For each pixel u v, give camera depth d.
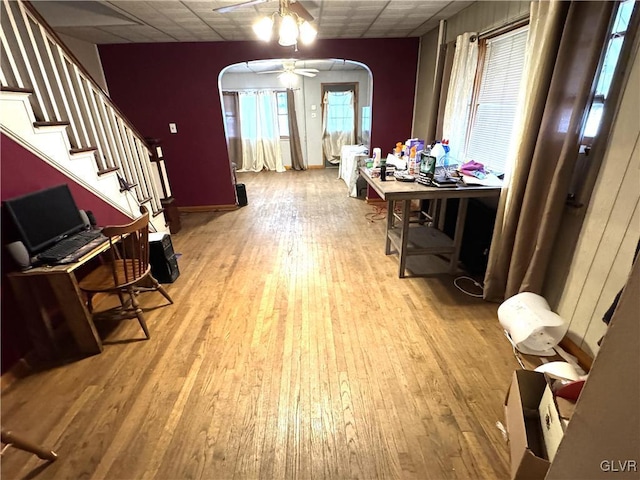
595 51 1.55
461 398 1.67
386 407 1.63
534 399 1.49
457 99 3.37
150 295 2.69
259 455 1.42
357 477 1.33
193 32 3.77
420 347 2.03
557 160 1.84
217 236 3.97
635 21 1.47
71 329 1.94
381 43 4.54
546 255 1.97
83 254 1.93
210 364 1.93
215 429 1.54
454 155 3.48
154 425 1.56
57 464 1.40
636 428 0.73
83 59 4.05
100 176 2.56
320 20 3.55
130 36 3.89
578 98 1.64
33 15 2.02
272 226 4.26
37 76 2.10
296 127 8.18
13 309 1.85
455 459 1.39
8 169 1.80
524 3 2.41
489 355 1.95
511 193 2.15
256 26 2.42
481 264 2.80
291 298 2.59
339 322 2.28
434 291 2.65
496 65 2.97
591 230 1.77
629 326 0.71
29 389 1.78
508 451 1.42
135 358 1.99
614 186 1.62
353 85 7.93
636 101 1.49
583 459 0.86
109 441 1.49
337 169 8.38
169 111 4.60
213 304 2.54
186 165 4.86
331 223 4.30
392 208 3.22
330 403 1.66
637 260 0.68
